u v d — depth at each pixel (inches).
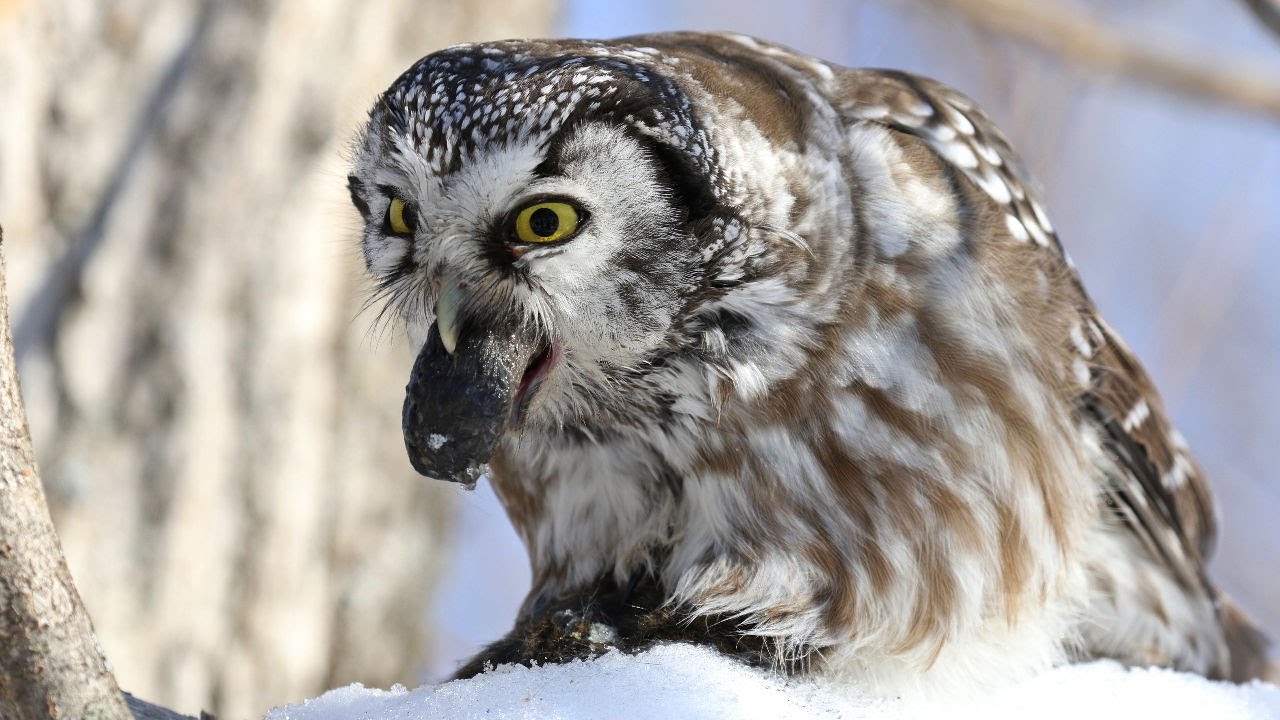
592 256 326.3
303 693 639.1
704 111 338.6
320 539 646.5
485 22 676.7
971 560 368.2
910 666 370.6
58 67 616.4
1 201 607.5
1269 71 791.7
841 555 361.1
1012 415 373.4
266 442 628.7
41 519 229.8
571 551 388.5
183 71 622.2
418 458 327.6
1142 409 429.7
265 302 624.7
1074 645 426.9
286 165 623.8
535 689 325.4
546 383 339.3
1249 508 900.6
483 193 319.0
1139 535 432.8
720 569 363.3
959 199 381.4
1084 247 971.3
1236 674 477.7
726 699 325.4
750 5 1020.5
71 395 610.5
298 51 624.4
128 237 616.1
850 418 357.4
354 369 645.3
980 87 935.7
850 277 356.5
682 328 342.0
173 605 612.7
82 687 230.7
